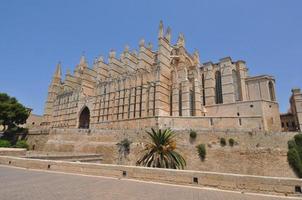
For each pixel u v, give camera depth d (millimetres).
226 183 10414
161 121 40406
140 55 60000
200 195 9133
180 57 61812
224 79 55562
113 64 68500
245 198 8820
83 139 42719
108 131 40094
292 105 57125
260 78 53688
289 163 27641
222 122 36688
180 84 52562
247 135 30938
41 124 81500
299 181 9320
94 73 78188
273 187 9602
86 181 11734
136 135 36594
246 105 44438
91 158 34531
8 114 54594
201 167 31062
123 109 57719
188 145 32750
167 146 25547
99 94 65500
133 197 8562
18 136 56156
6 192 9000
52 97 84062
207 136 32625
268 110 42875
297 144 28438
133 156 35000
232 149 30812
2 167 16750
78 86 76000
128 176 12812
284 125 57406
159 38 54812
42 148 48531
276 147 29125
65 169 15117
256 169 28922
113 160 36844
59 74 88438
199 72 58938
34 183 10969
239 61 58156
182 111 49188
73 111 72250
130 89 57438
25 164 17031
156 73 51656
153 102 50969
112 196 8656
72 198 8227
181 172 11469
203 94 57750
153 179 12055
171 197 8680
